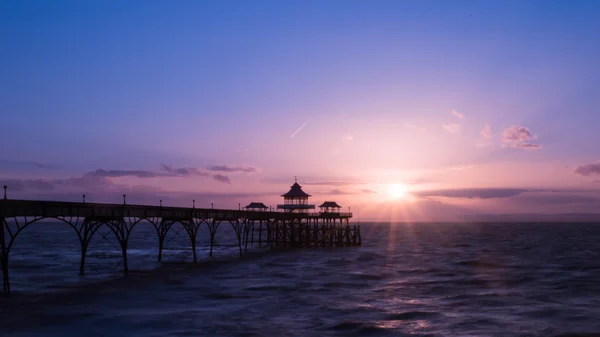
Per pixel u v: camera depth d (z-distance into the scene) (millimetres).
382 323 32688
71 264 66500
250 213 85750
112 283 47625
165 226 70688
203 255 82000
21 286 45625
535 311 36969
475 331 31141
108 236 165250
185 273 56281
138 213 54500
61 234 179250
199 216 69562
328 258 78062
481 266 67875
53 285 46281
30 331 29422
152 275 54000
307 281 51031
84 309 35250
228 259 74375
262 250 93938
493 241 139375
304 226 111062
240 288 45688
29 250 93875
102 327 30406
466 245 119000
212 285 47250
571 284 50562
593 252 94938
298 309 36500
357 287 47562
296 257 79188
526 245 119188
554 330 31469
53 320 31984
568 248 107375
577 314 36000
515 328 31922
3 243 38094
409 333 30453
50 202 40656
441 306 38625
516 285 49875
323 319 33469
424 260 76688
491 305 39188
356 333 30219
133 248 100625
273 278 52969
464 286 48969
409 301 40531
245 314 34406
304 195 105875
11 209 36344
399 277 55438
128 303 37719
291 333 29750
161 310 35250
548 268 65500
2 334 28766
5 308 35281
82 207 44688
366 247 107188
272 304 38156
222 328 30484
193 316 33469
